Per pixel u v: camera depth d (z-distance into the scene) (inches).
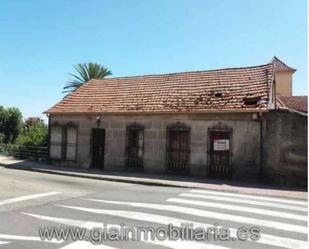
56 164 871.7
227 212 373.1
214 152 673.6
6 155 1087.0
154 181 614.5
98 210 379.2
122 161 777.6
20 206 401.7
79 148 840.3
